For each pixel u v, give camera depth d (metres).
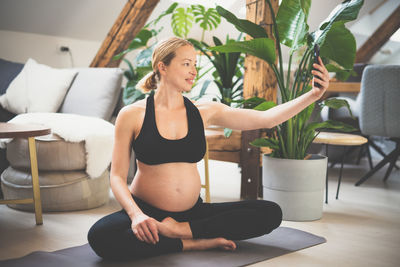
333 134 3.09
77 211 2.57
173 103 1.79
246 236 1.83
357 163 4.62
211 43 5.73
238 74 3.65
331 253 1.86
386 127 3.42
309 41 2.38
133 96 3.40
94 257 1.72
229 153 3.03
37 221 2.26
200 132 1.80
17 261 1.65
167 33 5.45
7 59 4.67
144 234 1.58
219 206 1.88
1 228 2.18
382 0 5.79
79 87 3.67
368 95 3.47
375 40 6.17
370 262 1.75
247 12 2.89
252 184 2.93
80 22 4.93
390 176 3.97
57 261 1.65
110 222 1.66
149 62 3.51
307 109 2.47
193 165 1.84
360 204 2.83
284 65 5.81
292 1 2.40
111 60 4.66
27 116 2.85
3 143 2.71
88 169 2.59
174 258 1.71
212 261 1.68
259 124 1.84
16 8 4.46
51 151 2.53
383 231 2.22
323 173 2.45
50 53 4.96
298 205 2.41
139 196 1.79
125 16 4.36
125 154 1.76
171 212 1.77
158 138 1.72
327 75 1.64
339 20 2.13
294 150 2.49
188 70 1.74
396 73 3.29
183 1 5.01
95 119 2.83
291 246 1.92
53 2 4.55
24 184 2.54
